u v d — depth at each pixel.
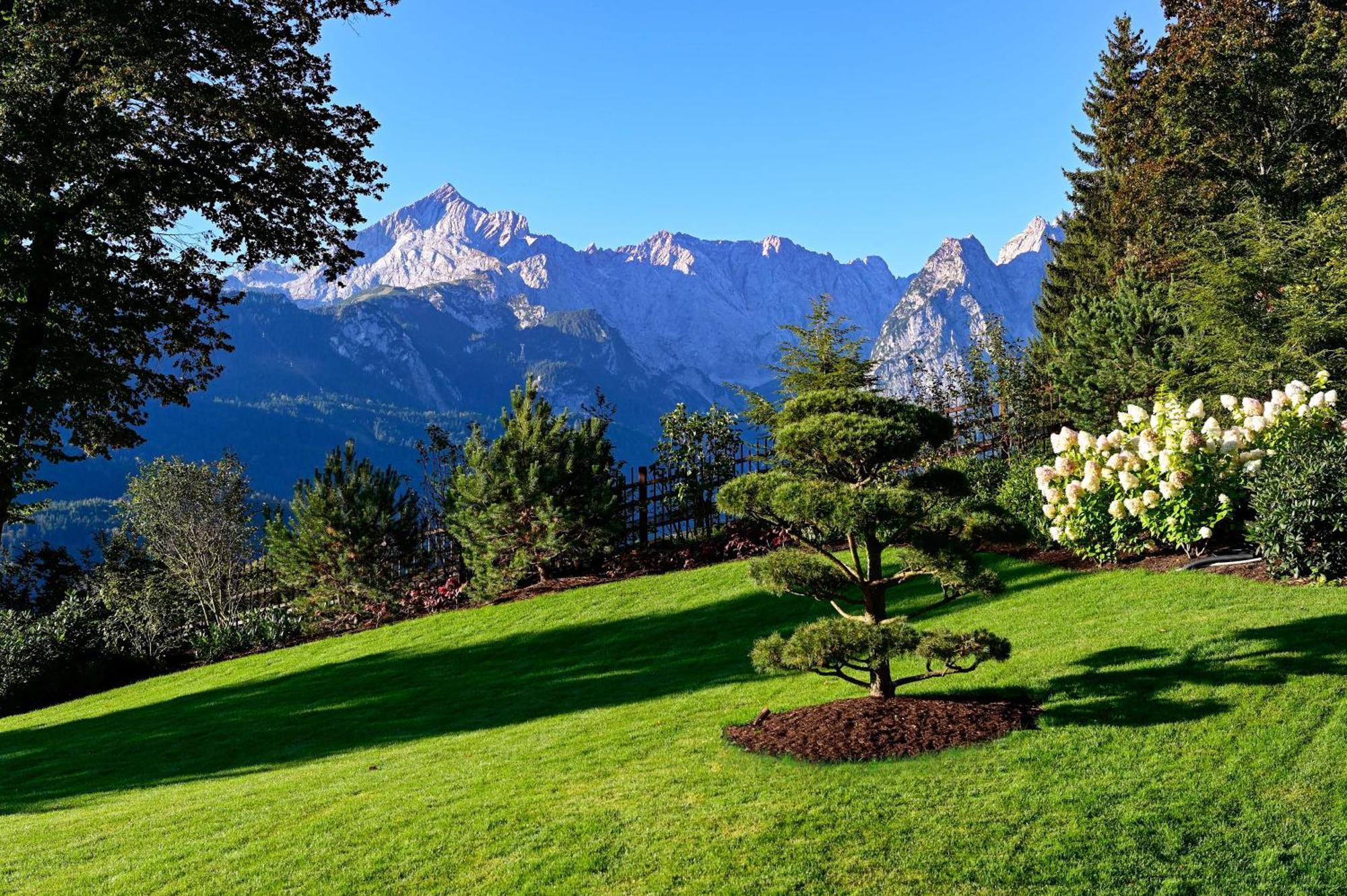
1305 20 32.47
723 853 5.68
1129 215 36.12
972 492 8.02
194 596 23.45
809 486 7.51
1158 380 19.23
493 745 9.49
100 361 15.52
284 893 5.97
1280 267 18.77
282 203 17.25
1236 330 18.59
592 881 5.54
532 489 18.17
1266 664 7.64
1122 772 6.14
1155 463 12.09
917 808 6.00
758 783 6.80
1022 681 8.41
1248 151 33.22
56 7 13.42
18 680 20.09
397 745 10.34
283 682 15.67
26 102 13.36
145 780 10.62
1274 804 5.49
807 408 8.35
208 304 18.25
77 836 8.08
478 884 5.71
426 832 6.71
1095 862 5.12
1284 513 10.13
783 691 9.91
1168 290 21.70
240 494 24.44
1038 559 14.02
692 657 12.50
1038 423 21.45
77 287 15.33
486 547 19.30
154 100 15.41
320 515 20.02
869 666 8.30
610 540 19.42
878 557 8.12
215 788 9.44
